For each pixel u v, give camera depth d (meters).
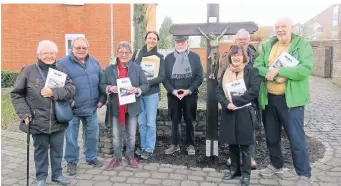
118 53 4.53
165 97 9.10
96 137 4.67
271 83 4.02
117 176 4.38
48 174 4.43
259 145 5.50
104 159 5.00
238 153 4.22
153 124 5.00
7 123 6.88
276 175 4.38
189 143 5.20
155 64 4.91
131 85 4.54
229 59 4.01
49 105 3.81
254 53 4.63
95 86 4.52
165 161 4.91
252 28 4.52
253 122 3.97
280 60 3.89
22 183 4.16
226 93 4.03
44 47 3.79
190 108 5.02
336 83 15.94
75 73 4.33
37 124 3.79
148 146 5.00
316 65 21.64
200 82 4.98
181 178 4.31
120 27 15.85
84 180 4.25
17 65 16.66
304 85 3.88
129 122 4.66
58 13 16.12
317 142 5.89
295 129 3.94
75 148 4.44
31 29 16.39
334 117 8.14
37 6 16.17
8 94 8.95
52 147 4.06
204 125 5.90
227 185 4.10
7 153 5.21
